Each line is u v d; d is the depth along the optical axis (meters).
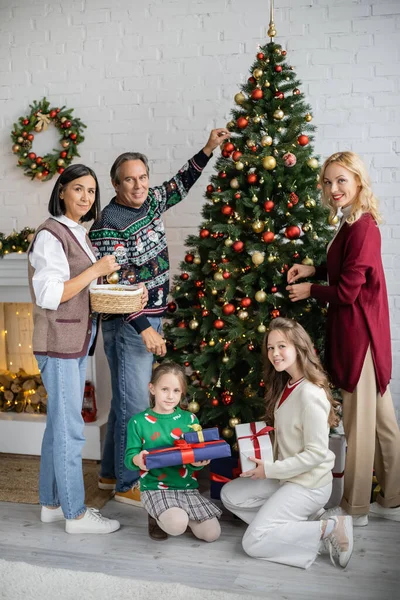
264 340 2.48
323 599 2.04
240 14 3.25
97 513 2.58
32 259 2.38
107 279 2.51
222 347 2.62
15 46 3.53
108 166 3.48
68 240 2.40
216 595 2.03
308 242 2.67
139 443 2.49
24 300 3.45
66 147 3.46
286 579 2.17
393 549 2.36
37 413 3.53
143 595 2.05
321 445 2.30
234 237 2.61
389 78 3.15
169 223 3.44
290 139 2.64
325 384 2.39
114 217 2.66
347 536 2.22
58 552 2.37
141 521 2.64
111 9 3.39
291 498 2.30
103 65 3.43
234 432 2.70
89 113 3.47
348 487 2.53
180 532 2.35
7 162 3.60
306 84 3.23
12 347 3.63
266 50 2.68
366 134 3.20
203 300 2.68
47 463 2.58
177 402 2.51
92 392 3.36
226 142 2.74
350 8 3.14
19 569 2.20
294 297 2.53
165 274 2.79
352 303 2.44
